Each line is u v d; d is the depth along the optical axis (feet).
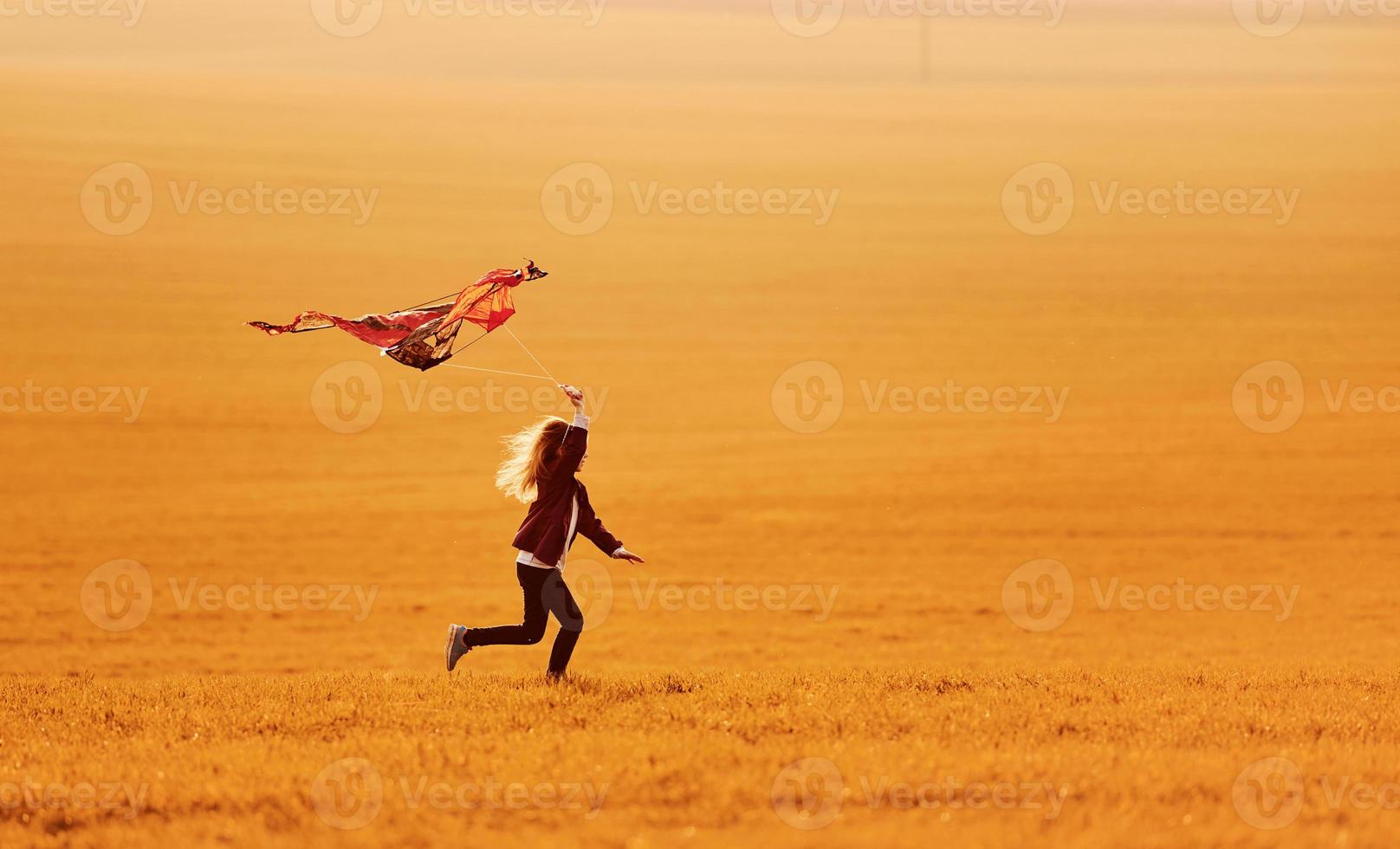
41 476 391.86
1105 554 341.21
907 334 554.46
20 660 244.83
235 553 336.08
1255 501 385.70
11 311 525.75
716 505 380.17
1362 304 586.45
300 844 52.37
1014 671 107.24
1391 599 301.02
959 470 413.18
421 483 399.65
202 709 82.12
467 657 256.11
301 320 84.53
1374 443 437.99
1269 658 226.99
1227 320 568.41
